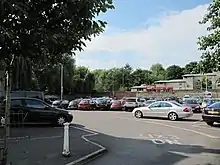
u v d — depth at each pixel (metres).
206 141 15.43
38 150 11.93
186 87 114.81
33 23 5.75
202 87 94.69
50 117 20.94
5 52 5.96
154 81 133.75
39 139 14.86
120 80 113.00
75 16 6.03
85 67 82.00
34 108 20.73
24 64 6.73
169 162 10.44
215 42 16.02
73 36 6.46
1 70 6.52
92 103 46.34
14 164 9.52
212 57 16.27
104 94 81.94
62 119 21.25
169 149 13.08
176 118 27.61
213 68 16.36
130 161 10.58
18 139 14.71
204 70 16.66
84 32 6.41
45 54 6.57
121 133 18.39
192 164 10.12
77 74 78.38
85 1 5.86
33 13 5.75
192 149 13.07
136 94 83.94
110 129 20.34
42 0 5.79
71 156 10.93
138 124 23.80
